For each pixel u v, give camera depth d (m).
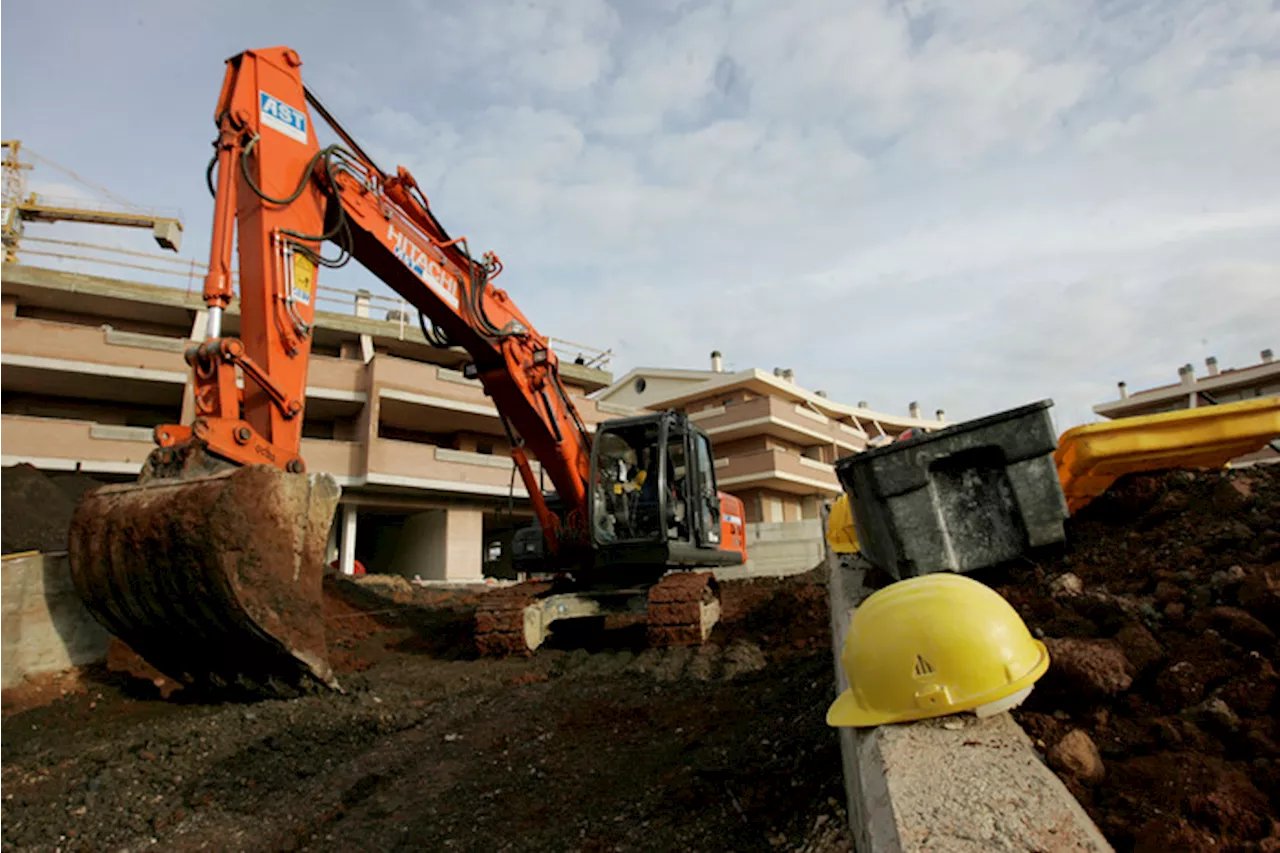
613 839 3.45
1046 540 3.52
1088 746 2.33
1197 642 2.72
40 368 18.62
